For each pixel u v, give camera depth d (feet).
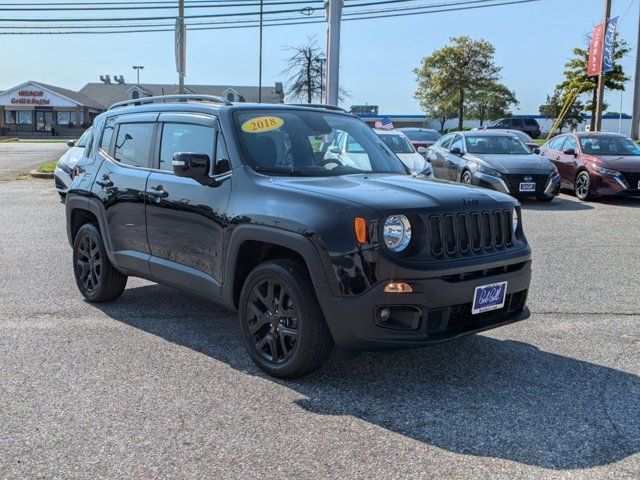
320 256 12.42
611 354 15.55
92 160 19.71
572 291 21.49
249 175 14.43
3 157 91.86
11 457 10.48
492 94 167.43
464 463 10.39
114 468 10.17
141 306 19.45
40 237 30.63
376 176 15.48
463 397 12.96
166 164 16.78
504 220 13.85
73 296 20.54
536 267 25.02
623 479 9.93
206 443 11.00
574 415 12.18
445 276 12.48
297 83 136.87
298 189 13.43
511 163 43.29
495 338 16.67
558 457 10.60
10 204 42.11
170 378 13.82
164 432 11.37
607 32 78.54
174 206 15.87
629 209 41.57
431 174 38.70
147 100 19.06
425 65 167.73
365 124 18.42
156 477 9.92
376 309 12.14
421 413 12.21
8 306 19.31
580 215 38.81
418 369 14.46
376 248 12.09
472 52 162.09
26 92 212.64
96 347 15.75
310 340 12.93
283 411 12.25
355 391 13.20
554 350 15.80
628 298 20.67
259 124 15.62
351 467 10.24
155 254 16.87
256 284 13.92
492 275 13.26
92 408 12.31
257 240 13.58
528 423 11.82
